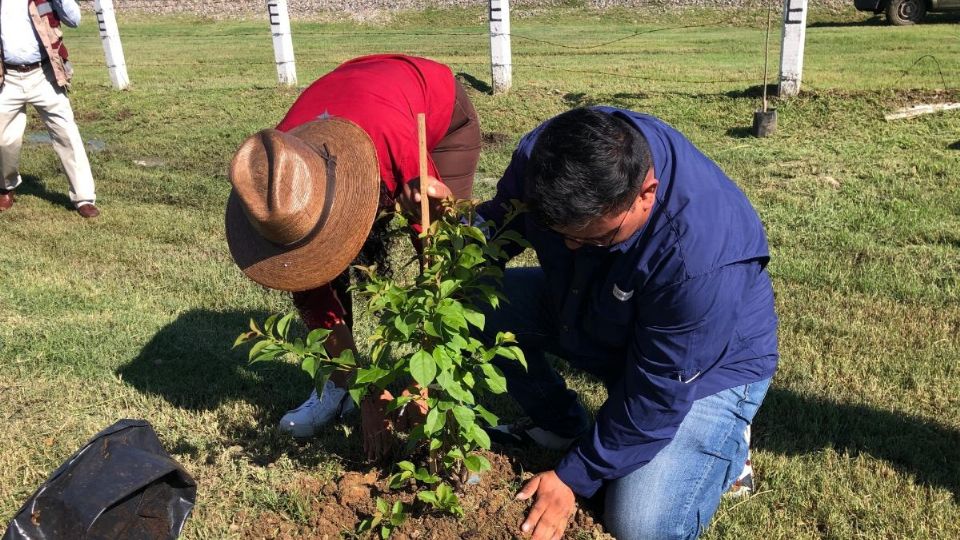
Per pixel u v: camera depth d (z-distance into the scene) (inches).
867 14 777.6
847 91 356.2
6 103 247.3
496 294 99.3
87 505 87.0
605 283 98.7
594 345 112.9
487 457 121.7
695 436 105.8
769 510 115.1
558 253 103.7
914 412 135.8
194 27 947.3
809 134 316.8
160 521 95.0
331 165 94.0
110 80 517.3
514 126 355.3
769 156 289.4
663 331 96.0
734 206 96.0
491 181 277.1
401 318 92.2
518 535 106.0
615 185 78.7
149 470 91.4
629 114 96.6
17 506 117.8
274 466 125.6
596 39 676.7
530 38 683.4
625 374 104.7
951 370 147.3
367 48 671.1
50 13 241.1
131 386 150.4
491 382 96.1
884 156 282.0
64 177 305.4
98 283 199.9
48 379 153.7
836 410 136.0
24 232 242.4
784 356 154.3
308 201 89.3
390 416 122.0
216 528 112.7
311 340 95.4
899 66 438.3
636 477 106.8
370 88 112.0
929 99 343.0
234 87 462.0
